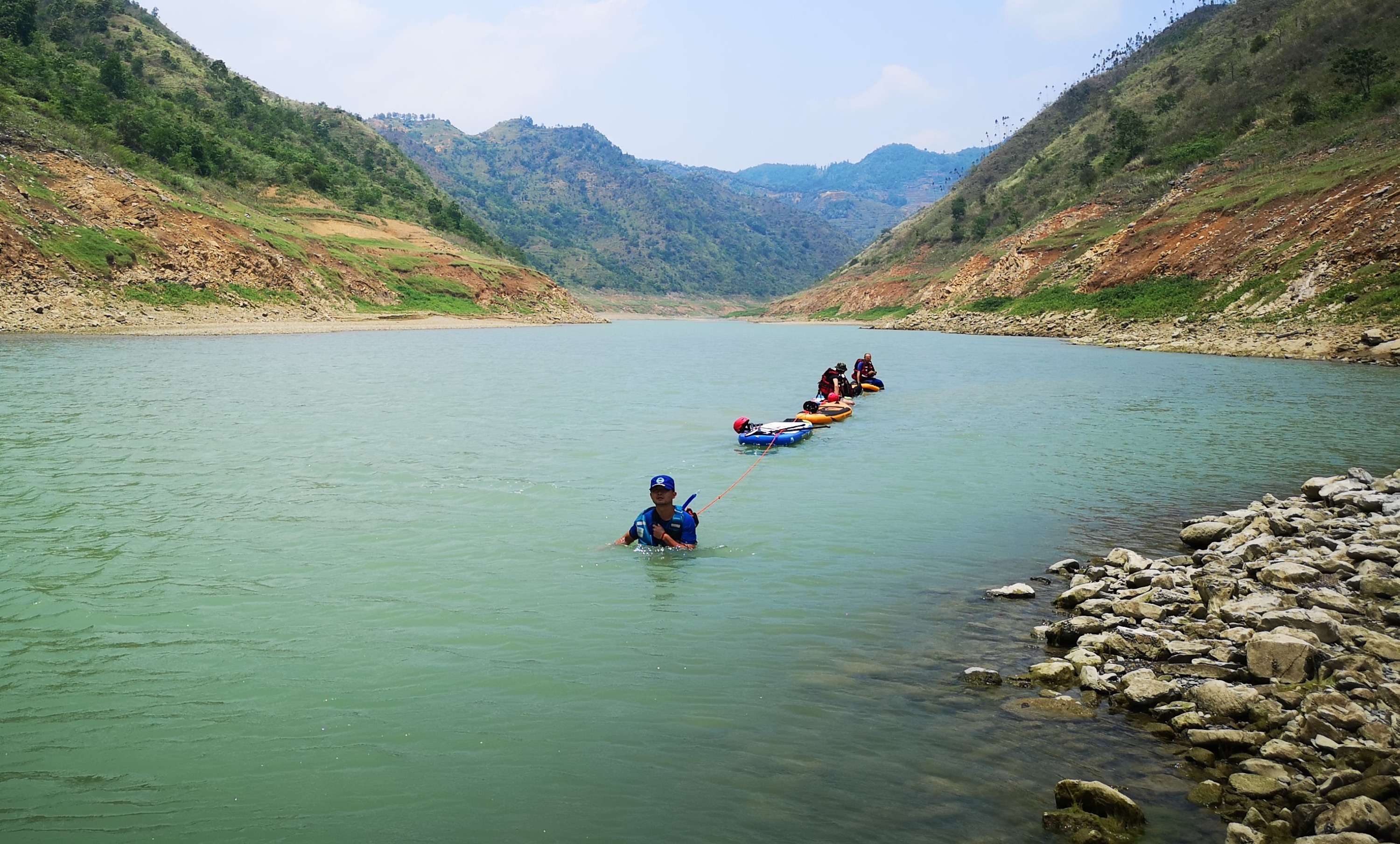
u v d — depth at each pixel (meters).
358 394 27.14
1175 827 4.97
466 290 95.06
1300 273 45.41
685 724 6.20
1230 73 99.81
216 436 18.75
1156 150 95.25
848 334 86.06
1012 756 5.80
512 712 6.38
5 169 59.34
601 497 13.71
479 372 36.75
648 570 10.01
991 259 96.75
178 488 13.87
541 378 34.66
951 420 22.42
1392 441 18.08
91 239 59.03
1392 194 43.53
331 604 8.71
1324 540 10.02
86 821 4.96
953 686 6.92
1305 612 7.47
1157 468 15.81
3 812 5.04
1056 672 7.04
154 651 7.46
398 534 11.43
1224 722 6.19
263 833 4.86
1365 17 85.19
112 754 5.74
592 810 5.10
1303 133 69.44
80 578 9.40
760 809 5.12
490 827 4.93
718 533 11.64
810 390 30.78
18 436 18.31
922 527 11.93
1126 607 8.28
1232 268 53.09
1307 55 87.12
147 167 78.88
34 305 51.88
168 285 61.66
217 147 97.31
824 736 6.05
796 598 9.04
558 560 10.34
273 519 12.09
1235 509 12.76
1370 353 35.00
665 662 7.31
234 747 5.84
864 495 13.89
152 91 108.69
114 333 52.22
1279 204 54.03
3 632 7.85
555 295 113.38
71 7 124.88
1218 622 7.85
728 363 44.62
